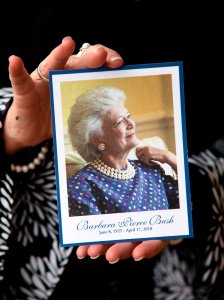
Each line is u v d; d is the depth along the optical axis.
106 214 0.77
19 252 0.93
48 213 0.93
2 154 0.89
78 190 0.77
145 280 1.04
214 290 1.04
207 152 1.06
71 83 0.76
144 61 1.09
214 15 1.11
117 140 0.77
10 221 0.89
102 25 1.08
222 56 1.12
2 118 0.88
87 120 0.76
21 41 1.06
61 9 1.07
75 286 0.97
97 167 0.77
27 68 1.06
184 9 1.10
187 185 0.77
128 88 0.76
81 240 0.77
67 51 0.77
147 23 1.09
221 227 1.02
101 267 0.99
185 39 1.10
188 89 1.10
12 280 0.93
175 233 0.77
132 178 0.77
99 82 0.76
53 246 0.93
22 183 0.92
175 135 0.77
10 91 0.94
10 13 1.05
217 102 1.11
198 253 1.03
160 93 0.77
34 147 0.91
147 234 0.77
